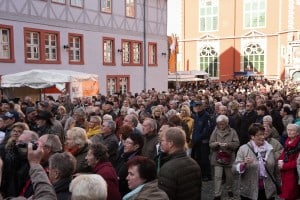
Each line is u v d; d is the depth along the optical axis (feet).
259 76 139.44
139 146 15.69
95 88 49.55
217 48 155.22
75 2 73.51
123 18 85.25
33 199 9.34
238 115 29.07
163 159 15.14
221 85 108.47
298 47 134.31
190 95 58.44
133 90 88.17
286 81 124.26
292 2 136.67
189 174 12.03
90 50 76.74
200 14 157.89
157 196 9.85
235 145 22.48
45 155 12.86
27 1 63.77
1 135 20.52
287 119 28.43
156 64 95.66
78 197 8.39
